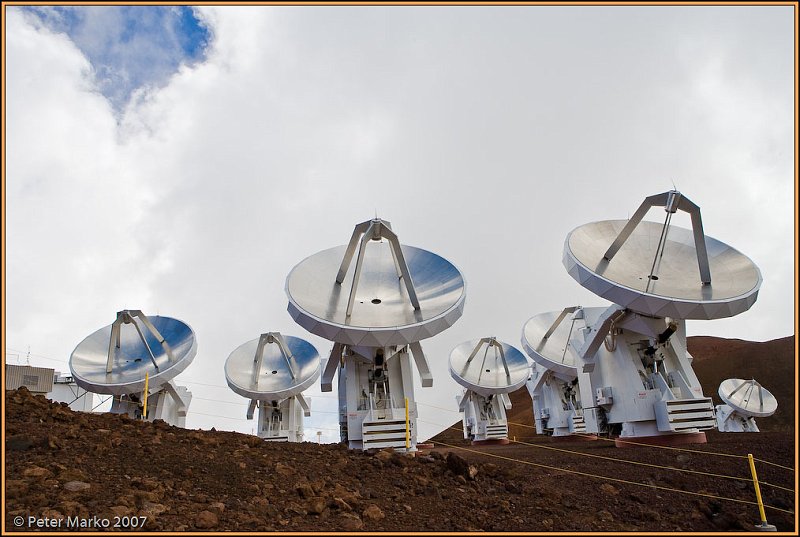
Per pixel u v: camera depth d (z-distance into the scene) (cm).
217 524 952
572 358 5450
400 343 2581
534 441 5469
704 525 1334
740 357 11069
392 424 2686
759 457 2105
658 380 3091
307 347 5497
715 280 3069
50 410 1644
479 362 6319
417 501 1288
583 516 1321
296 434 5353
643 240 3403
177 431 1752
